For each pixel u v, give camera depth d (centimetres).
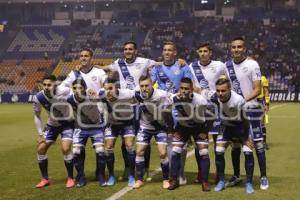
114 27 5378
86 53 831
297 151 1187
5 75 4781
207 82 815
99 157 793
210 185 794
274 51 4716
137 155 781
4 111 2928
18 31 5466
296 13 5228
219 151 760
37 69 4809
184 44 4988
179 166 775
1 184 814
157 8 5544
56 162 1048
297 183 800
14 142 1426
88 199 699
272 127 1841
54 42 5266
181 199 693
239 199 691
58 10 5572
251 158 742
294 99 3809
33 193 744
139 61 855
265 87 1265
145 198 700
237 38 780
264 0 5309
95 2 5416
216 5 5369
